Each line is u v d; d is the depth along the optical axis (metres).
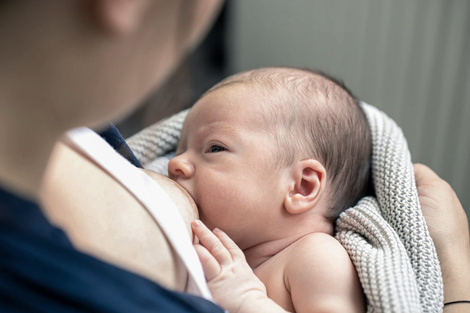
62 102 0.43
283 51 2.51
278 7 2.44
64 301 0.42
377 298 0.75
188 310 0.52
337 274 0.82
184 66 0.86
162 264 0.65
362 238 0.91
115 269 0.46
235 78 1.08
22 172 0.45
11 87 0.41
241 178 0.94
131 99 0.47
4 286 0.40
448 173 2.34
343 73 2.44
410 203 0.92
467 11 2.14
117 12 0.39
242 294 0.80
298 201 0.96
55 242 0.43
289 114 1.00
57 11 0.39
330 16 2.39
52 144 0.46
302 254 0.87
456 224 0.97
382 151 1.05
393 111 2.38
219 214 0.94
